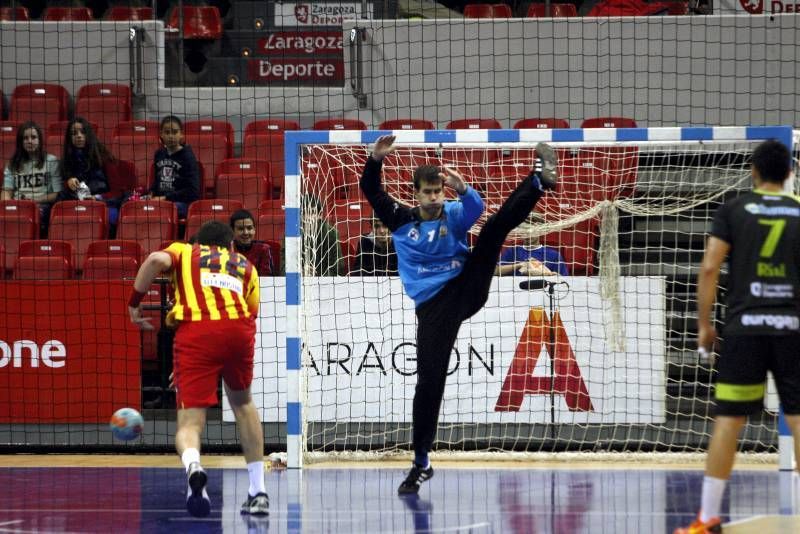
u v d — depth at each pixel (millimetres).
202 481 13906
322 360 22719
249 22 41312
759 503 15812
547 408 22516
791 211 13227
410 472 17250
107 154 31500
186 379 14906
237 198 31016
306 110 36000
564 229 24891
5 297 23766
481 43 34719
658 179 28422
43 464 21062
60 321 23750
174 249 15297
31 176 30984
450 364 22578
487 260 16984
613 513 15117
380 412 22641
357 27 35188
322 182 28594
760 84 33625
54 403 23734
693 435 22922
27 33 36438
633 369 22578
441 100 35031
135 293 15125
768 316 12930
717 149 27578
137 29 36250
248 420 15398
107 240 27031
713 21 33656
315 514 15227
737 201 13344
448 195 26828
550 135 20266
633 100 34062
